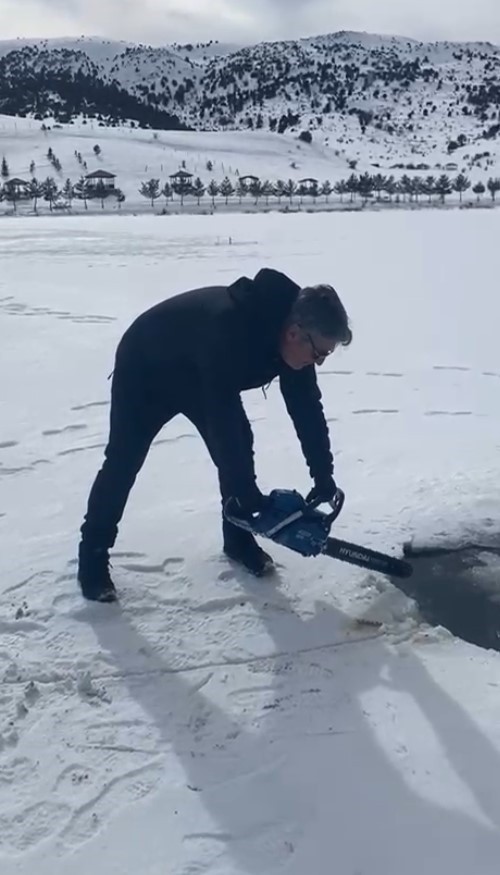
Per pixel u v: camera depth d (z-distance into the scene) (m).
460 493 3.93
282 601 3.05
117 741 2.38
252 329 2.57
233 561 3.32
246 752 2.33
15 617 2.96
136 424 2.94
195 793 2.19
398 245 17.28
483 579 3.25
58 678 2.64
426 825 2.09
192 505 3.89
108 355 7.01
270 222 27.23
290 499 2.81
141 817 2.12
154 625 2.92
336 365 6.84
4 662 2.72
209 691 2.58
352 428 5.15
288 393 2.90
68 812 2.13
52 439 4.91
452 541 3.50
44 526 3.70
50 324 8.29
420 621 2.97
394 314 9.16
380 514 3.74
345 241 18.47
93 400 5.70
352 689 2.58
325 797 2.18
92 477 4.31
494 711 2.47
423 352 7.31
